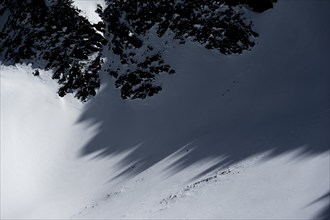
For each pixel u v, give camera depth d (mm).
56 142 60125
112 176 49719
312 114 37312
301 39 61000
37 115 63250
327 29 60688
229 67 63250
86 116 64188
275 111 44500
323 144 28547
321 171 24156
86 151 58125
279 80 53750
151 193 35188
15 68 69188
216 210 24078
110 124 61656
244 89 56188
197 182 31891
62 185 52750
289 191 23266
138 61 67875
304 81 49625
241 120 47219
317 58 54750
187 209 26047
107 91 66875
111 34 71438
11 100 63844
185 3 70250
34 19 73250
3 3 81000
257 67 60125
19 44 71875
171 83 64562
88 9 72875
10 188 53312
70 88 67250
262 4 68188
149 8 71000
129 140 57562
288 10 66812
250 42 65500
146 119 60562
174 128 55656
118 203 36844
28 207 49781
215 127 49031
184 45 67688
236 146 38188
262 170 28281
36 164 56656
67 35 70938
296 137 32750
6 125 60469
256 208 22422
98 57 69875
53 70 68875
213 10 69000
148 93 64562
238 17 67688
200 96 60250
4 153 57094
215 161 36406
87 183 50844
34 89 66312
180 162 41094
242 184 27172
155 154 49844
